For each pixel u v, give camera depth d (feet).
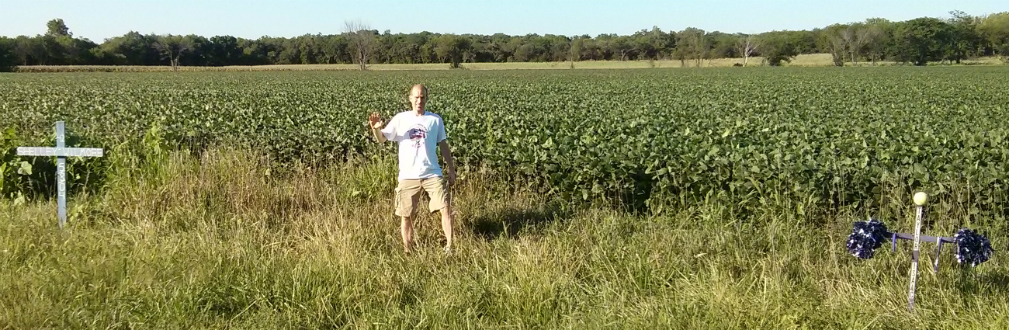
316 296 15.57
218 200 23.24
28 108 62.64
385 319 14.73
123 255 18.07
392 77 197.26
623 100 82.48
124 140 30.68
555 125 42.70
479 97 91.97
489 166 27.43
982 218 21.06
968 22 350.43
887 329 14.03
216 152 29.48
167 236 20.31
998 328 13.93
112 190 24.82
